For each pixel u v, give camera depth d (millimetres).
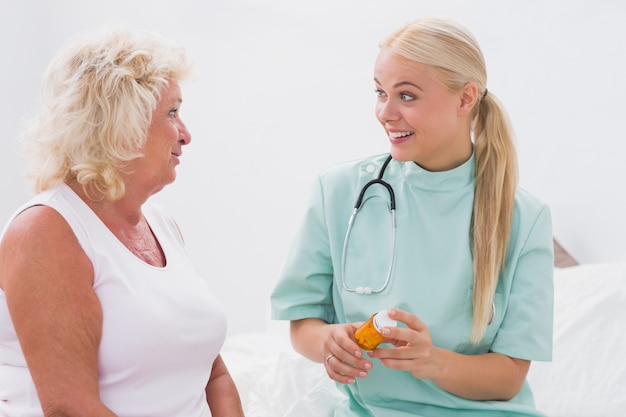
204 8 2947
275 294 1731
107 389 1294
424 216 1650
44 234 1251
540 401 1911
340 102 2812
